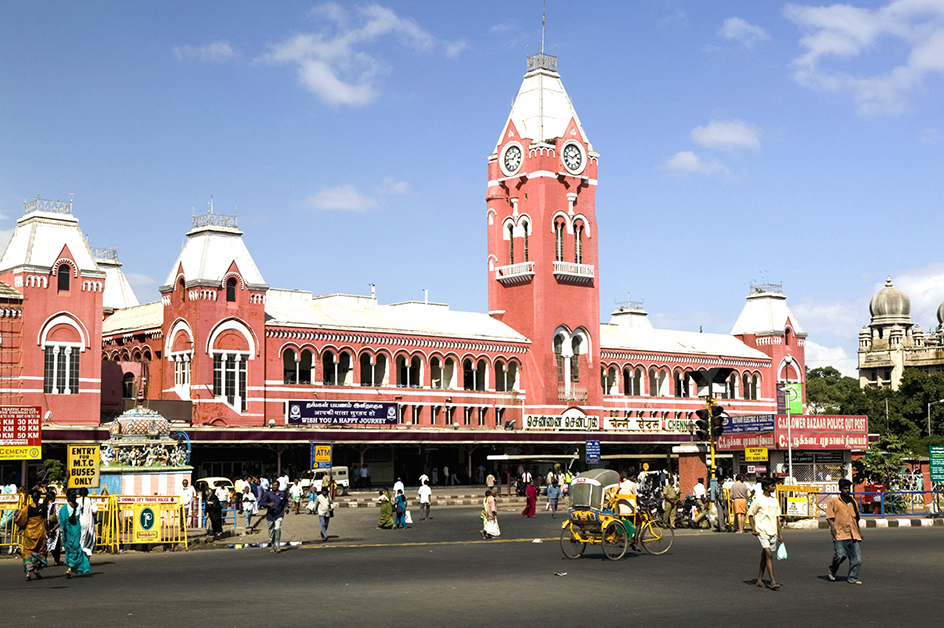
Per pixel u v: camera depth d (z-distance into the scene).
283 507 41.22
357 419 83.75
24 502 39.06
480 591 27.39
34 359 74.31
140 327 88.81
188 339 82.75
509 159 106.56
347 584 28.94
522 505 73.31
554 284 103.94
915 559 36.12
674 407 115.25
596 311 106.88
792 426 70.31
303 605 24.86
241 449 82.69
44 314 74.94
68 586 29.36
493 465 98.75
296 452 84.56
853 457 81.25
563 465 97.19
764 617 23.45
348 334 89.56
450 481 95.31
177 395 83.56
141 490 49.41
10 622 22.45
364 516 60.72
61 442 70.94
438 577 30.59
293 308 90.44
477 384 101.12
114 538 41.72
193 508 52.88
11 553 39.72
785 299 127.62
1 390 72.75
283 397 85.38
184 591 27.61
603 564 33.97
